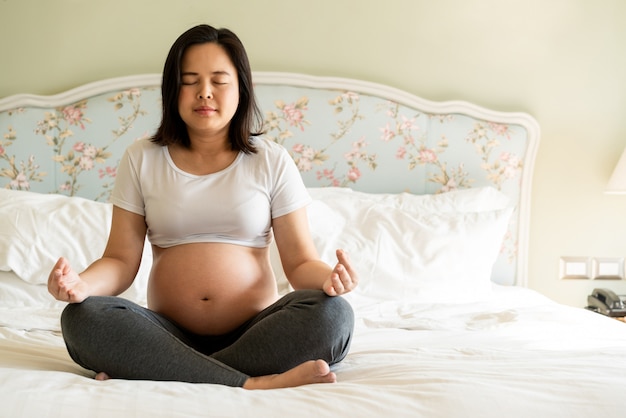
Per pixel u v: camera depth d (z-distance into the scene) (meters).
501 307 2.34
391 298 2.42
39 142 2.90
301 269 1.52
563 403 1.06
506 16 3.11
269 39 3.05
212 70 1.51
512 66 3.11
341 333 1.31
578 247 3.15
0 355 1.36
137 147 1.58
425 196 2.91
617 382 1.12
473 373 1.17
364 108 3.01
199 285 1.48
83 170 2.91
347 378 1.29
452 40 3.11
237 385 1.22
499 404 1.04
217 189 1.53
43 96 2.92
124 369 1.23
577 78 3.12
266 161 1.57
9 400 1.01
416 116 3.03
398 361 1.37
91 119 2.92
